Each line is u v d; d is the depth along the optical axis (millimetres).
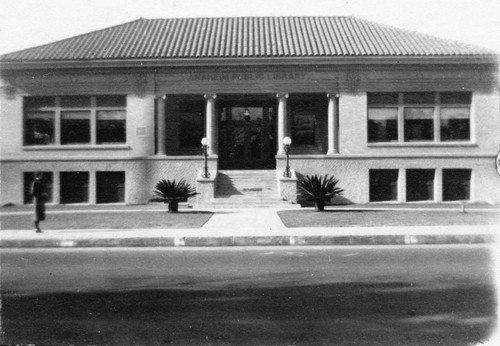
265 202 25891
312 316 6266
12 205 28984
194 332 5684
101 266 10031
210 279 8609
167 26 34156
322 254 11398
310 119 31391
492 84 28828
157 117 29359
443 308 6566
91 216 20047
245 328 5812
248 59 28469
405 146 28969
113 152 29250
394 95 29297
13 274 9211
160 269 9633
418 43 29906
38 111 29625
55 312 6574
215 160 28875
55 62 28500
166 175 28969
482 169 28859
